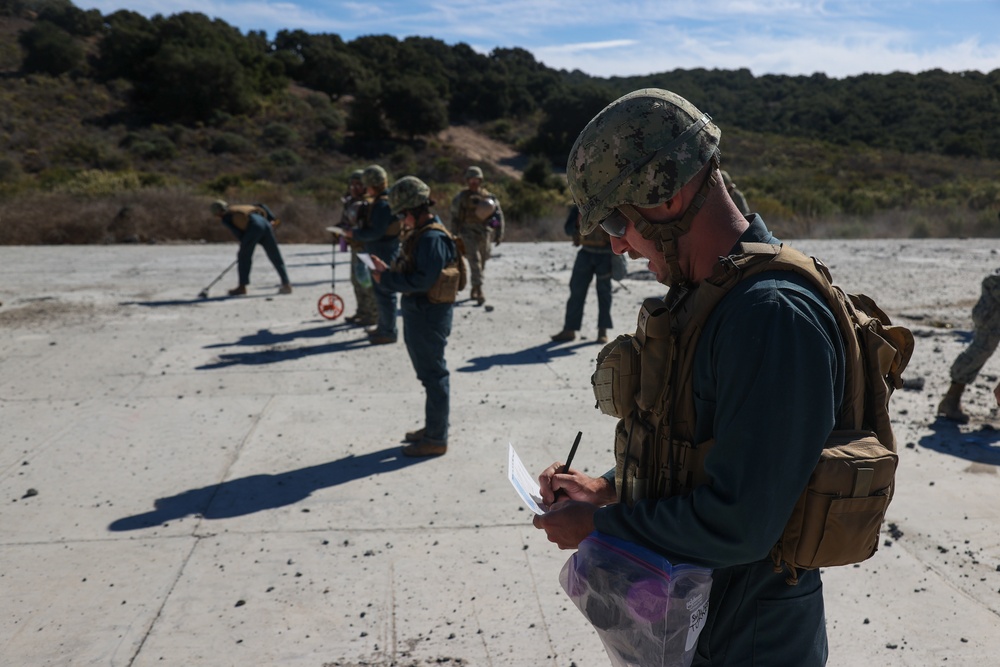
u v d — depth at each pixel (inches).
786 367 44.1
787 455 43.8
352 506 157.2
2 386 240.4
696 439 50.4
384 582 128.6
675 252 52.5
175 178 1294.3
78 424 206.2
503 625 116.5
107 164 1631.4
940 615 118.3
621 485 57.2
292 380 248.1
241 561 135.3
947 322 338.6
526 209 867.4
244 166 1777.8
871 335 50.1
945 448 187.6
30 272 479.2
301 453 186.2
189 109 2054.6
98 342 298.5
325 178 1581.0
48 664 106.8
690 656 50.5
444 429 184.4
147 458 182.9
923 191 1317.7
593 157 52.0
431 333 177.6
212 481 169.6
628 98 52.2
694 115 51.6
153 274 472.4
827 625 115.7
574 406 222.2
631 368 54.5
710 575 49.8
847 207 1044.5
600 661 108.0
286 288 405.1
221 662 107.5
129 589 126.0
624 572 49.1
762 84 3437.5
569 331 301.4
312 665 107.0
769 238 52.4
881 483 46.6
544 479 65.8
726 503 44.4
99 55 2305.6
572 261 545.3
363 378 250.5
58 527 147.6
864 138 2490.2
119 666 106.4
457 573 131.5
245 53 2432.3
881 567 133.0
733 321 46.3
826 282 47.8
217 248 632.4
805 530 46.8
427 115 2177.7
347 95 2672.2
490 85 2714.1
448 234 175.6
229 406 222.2
